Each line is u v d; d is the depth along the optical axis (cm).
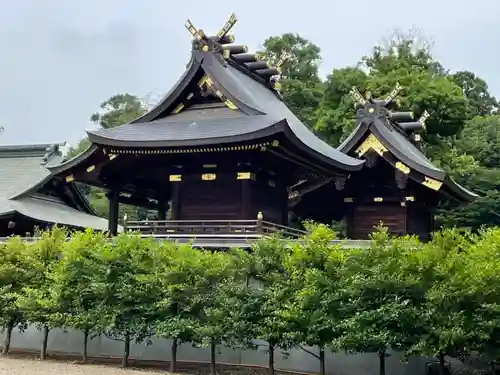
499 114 8431
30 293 2325
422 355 1817
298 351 2231
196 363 2345
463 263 1838
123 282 2161
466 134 6638
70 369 2142
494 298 1789
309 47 7506
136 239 2238
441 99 5219
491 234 1983
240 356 2308
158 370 2209
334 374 2173
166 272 2070
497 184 5472
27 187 3928
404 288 1830
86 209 4397
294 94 6788
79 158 2773
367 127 3822
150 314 2128
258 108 2872
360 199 3944
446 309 1800
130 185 3086
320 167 2931
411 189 3791
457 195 3931
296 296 1923
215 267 2086
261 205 2789
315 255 1964
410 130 4428
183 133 2653
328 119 5581
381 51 6266
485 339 1780
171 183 2817
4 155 4372
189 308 2062
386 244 1933
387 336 1814
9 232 3681
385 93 5412
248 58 3316
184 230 2647
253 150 2564
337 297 1880
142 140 2588
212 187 2736
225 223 2614
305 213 4191
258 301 1988
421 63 6119
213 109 2894
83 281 2241
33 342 2639
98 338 2512
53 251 2441
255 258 2042
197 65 2869
